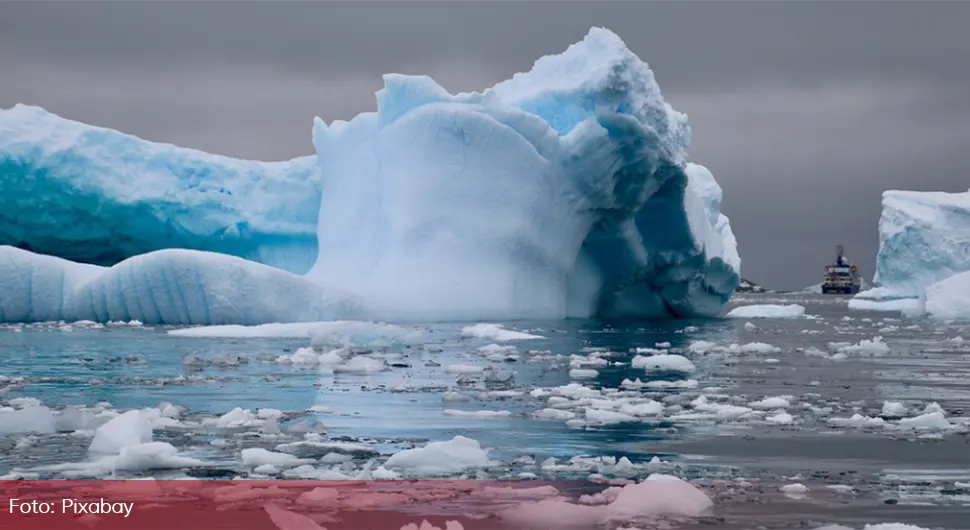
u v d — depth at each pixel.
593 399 12.72
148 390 13.66
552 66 31.53
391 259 28.91
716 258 35.25
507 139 29.28
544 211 29.52
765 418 11.59
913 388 14.98
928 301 40.12
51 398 12.83
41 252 35.47
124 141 35.47
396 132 30.39
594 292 32.66
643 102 29.62
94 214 34.38
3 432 10.18
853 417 11.41
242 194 36.53
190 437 10.05
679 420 11.41
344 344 20.41
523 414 11.71
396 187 29.78
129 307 25.36
